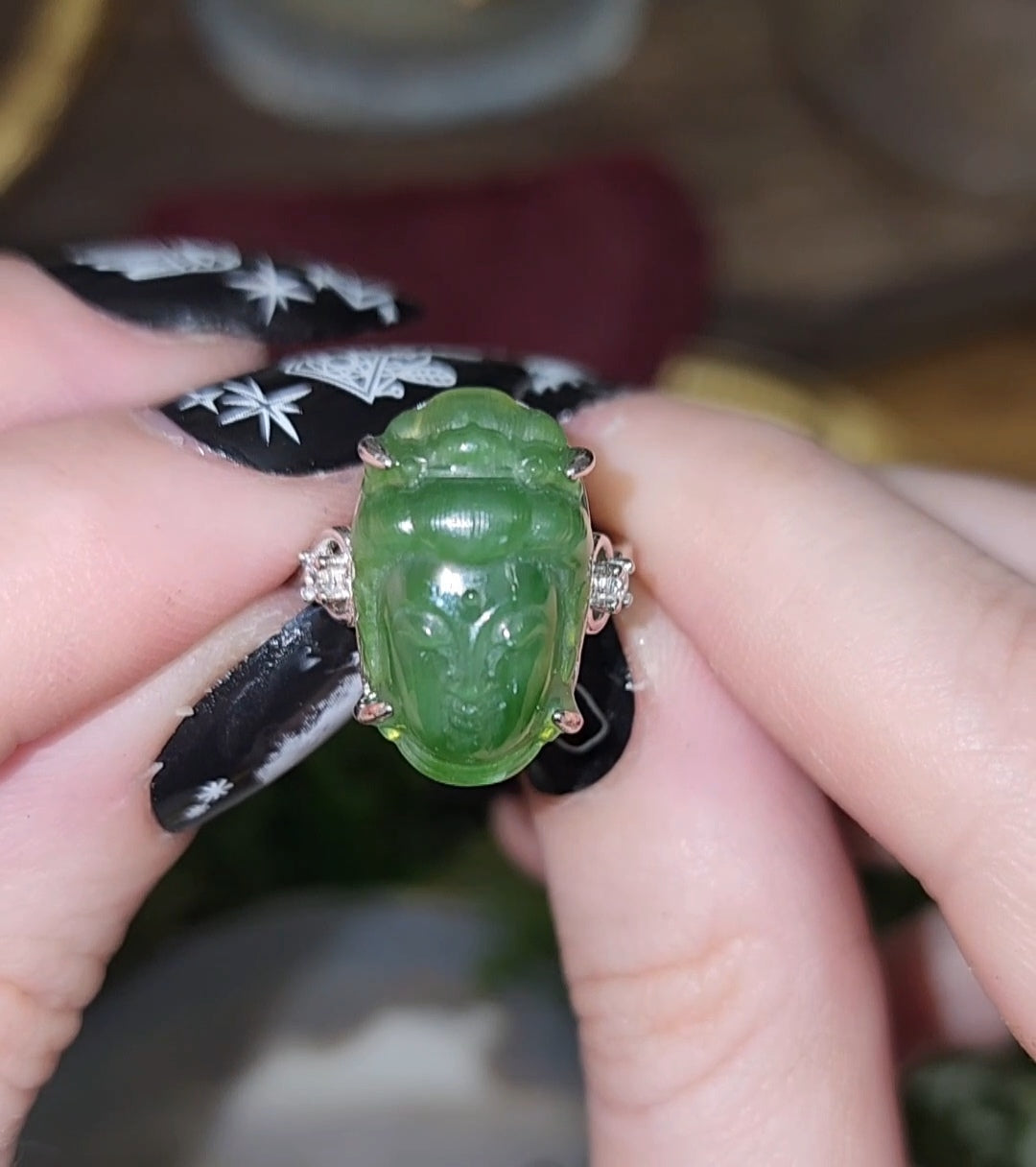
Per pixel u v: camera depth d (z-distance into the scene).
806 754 0.12
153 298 0.14
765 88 0.22
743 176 0.22
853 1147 0.12
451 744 0.12
